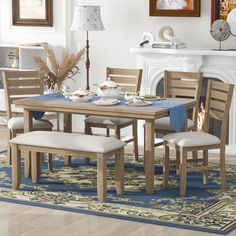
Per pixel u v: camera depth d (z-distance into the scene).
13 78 8.41
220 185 6.90
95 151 6.18
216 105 6.81
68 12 9.52
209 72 8.34
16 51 10.00
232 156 8.23
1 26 10.09
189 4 8.66
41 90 7.87
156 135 8.88
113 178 7.10
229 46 8.52
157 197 6.43
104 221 5.74
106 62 9.33
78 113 6.71
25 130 7.05
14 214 5.93
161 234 5.42
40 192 6.59
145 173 6.95
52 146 6.36
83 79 9.52
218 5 8.47
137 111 6.40
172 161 6.79
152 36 8.73
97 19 8.66
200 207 6.14
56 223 5.69
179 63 8.45
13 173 6.64
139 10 9.02
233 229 5.55
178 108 6.70
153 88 8.69
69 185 6.84
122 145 6.37
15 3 9.89
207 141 6.49
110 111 6.52
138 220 5.76
